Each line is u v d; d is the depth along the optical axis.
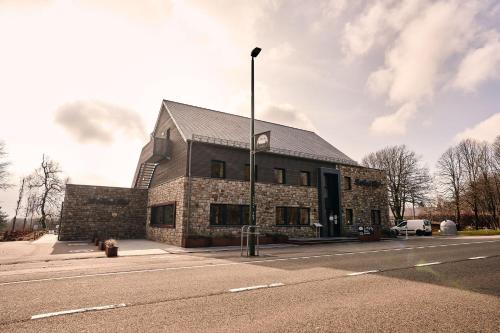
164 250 15.55
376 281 7.07
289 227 22.69
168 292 6.04
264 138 13.85
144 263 10.59
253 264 10.19
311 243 20.28
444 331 3.93
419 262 10.23
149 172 26.67
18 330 4.01
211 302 5.33
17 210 47.75
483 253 12.77
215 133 21.66
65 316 4.59
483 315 4.57
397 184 46.31
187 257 12.58
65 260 11.65
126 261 11.23
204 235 18.64
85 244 20.05
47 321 4.37
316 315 4.59
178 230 18.59
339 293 5.93
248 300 5.45
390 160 47.78
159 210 23.16
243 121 27.64
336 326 4.12
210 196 19.33
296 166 24.28
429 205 46.88
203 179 19.28
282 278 7.51
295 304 5.18
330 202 26.28
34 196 48.97
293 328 4.05
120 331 3.98
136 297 5.66
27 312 4.79
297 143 27.27
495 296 5.67
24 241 23.45
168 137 23.59
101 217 24.53
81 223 23.83
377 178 29.50
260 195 21.59
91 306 5.09
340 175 26.64
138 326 4.15
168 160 22.59
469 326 4.11
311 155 25.23
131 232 25.39
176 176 20.52
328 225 25.77
